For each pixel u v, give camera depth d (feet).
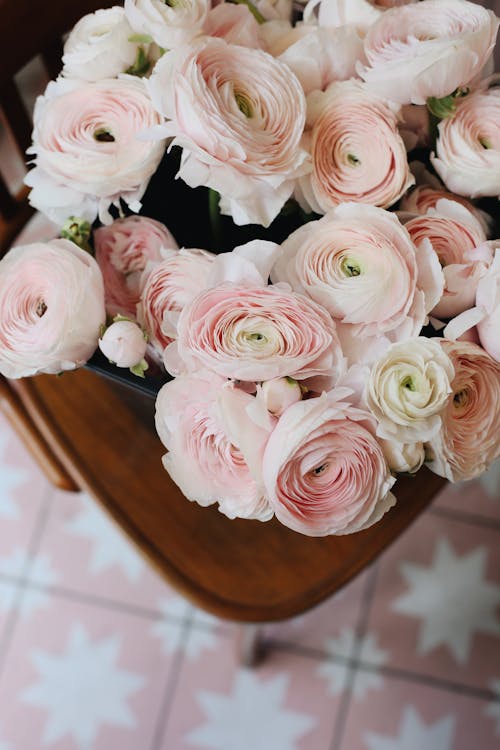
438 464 2.79
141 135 2.77
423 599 4.95
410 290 2.73
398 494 3.29
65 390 3.49
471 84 2.97
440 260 2.87
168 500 3.39
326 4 2.95
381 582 4.99
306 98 2.90
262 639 4.85
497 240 2.88
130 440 3.44
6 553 5.08
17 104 3.47
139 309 2.92
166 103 2.71
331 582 3.30
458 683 4.80
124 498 3.38
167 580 3.31
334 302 2.72
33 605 4.99
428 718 4.74
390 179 2.86
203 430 2.73
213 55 2.75
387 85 2.81
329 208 2.87
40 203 2.91
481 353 2.75
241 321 2.68
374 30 2.85
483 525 5.10
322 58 2.88
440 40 2.74
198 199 3.13
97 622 4.95
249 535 3.35
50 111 2.89
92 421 3.46
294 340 2.67
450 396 2.79
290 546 3.34
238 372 2.65
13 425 3.79
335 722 4.74
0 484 5.21
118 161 2.85
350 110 2.86
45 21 3.38
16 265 2.86
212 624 4.94
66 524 5.14
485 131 2.91
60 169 2.88
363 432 2.65
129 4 2.80
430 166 3.08
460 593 4.96
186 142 2.72
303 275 2.75
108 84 2.88
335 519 2.71
